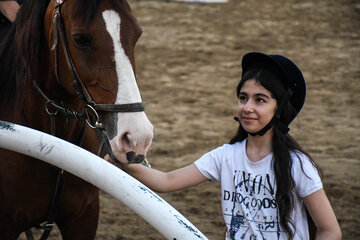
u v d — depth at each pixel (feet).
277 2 70.38
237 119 12.24
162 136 34.65
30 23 13.38
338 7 67.92
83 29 11.66
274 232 11.32
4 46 14.73
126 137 11.40
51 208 14.21
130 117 11.44
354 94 43.65
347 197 25.49
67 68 12.61
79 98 13.42
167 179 12.53
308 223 11.80
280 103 11.50
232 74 48.42
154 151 31.94
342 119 38.29
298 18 64.08
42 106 13.80
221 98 42.68
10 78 14.39
